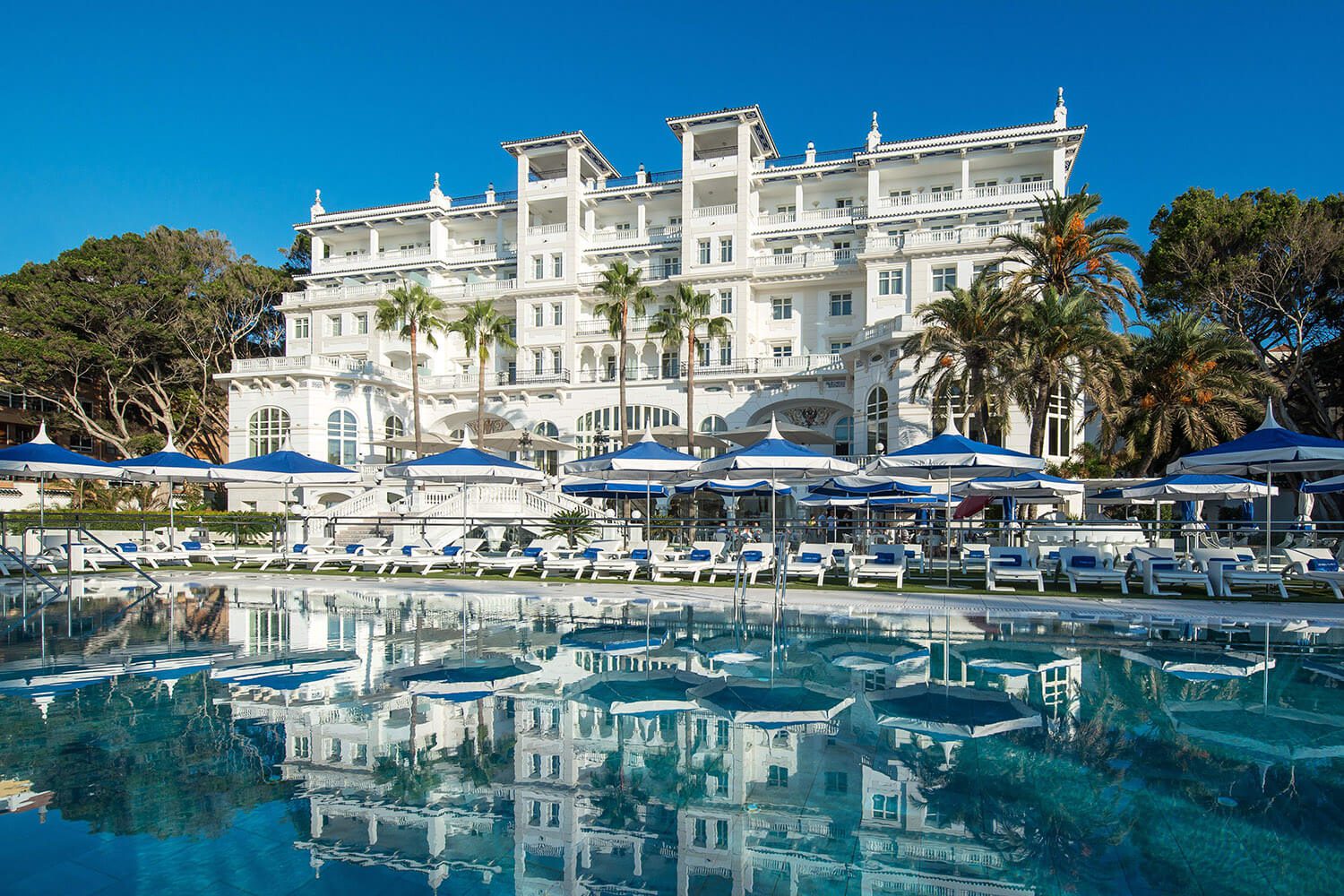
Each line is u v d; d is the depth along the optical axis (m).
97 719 7.21
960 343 30.52
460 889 4.11
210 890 4.12
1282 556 20.67
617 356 53.72
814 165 49.22
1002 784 5.66
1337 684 8.69
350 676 9.03
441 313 56.34
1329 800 5.33
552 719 7.27
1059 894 4.09
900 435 36.81
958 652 10.54
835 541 34.66
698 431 47.69
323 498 45.50
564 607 15.16
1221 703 7.83
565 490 26.72
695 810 5.23
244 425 48.44
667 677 8.98
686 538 33.62
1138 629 12.46
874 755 6.30
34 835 4.79
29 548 23.67
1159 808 5.27
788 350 50.41
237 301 55.09
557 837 4.79
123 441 50.94
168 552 23.28
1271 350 40.03
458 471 20.67
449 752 6.36
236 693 8.23
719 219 50.53
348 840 4.75
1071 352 28.23
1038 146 44.53
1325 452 14.79
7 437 51.31
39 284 48.12
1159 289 37.31
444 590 17.41
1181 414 30.66
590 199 54.75
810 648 10.87
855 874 4.32
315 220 58.88
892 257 43.53
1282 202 35.84
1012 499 25.16
